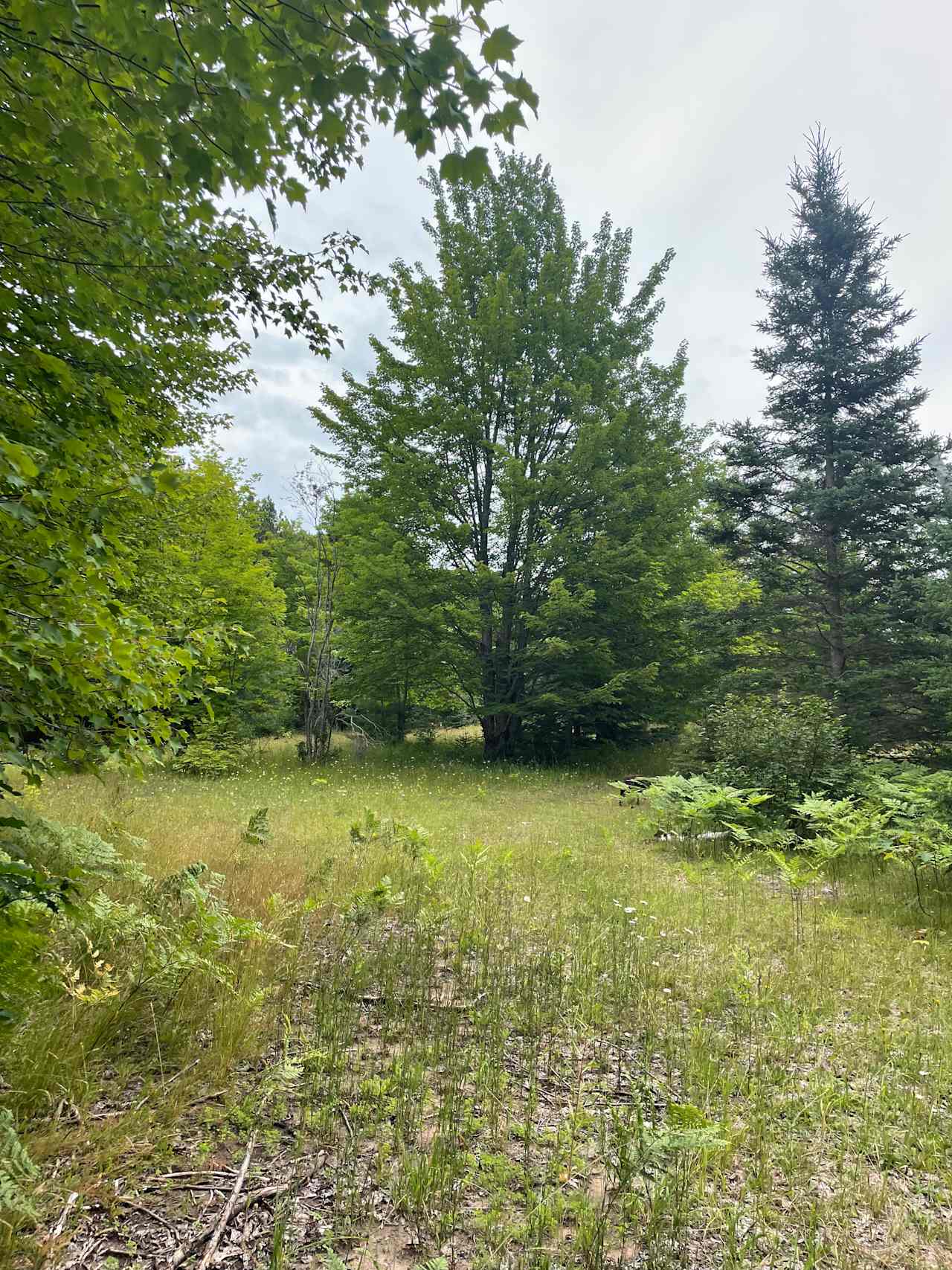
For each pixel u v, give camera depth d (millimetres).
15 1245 1834
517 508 17062
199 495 11750
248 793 11531
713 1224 2174
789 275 15227
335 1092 2686
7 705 2727
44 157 2709
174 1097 2578
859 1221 2225
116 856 4559
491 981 3895
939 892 6340
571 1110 2754
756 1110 2779
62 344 3023
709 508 18344
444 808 10953
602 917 5242
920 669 12844
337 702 18828
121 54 2045
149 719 3223
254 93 2053
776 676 15047
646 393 19688
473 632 18406
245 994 3326
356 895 4961
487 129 2070
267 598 17422
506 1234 2051
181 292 3857
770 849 7555
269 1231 2016
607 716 19703
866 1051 3344
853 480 13617
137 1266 1847
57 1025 2766
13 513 2061
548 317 18297
